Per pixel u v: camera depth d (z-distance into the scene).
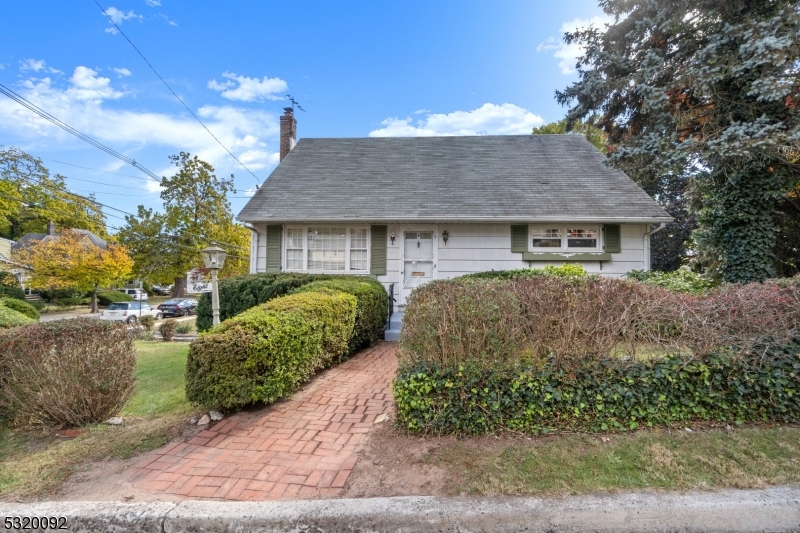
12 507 2.21
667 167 6.56
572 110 8.37
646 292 3.34
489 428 2.93
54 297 30.02
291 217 8.82
